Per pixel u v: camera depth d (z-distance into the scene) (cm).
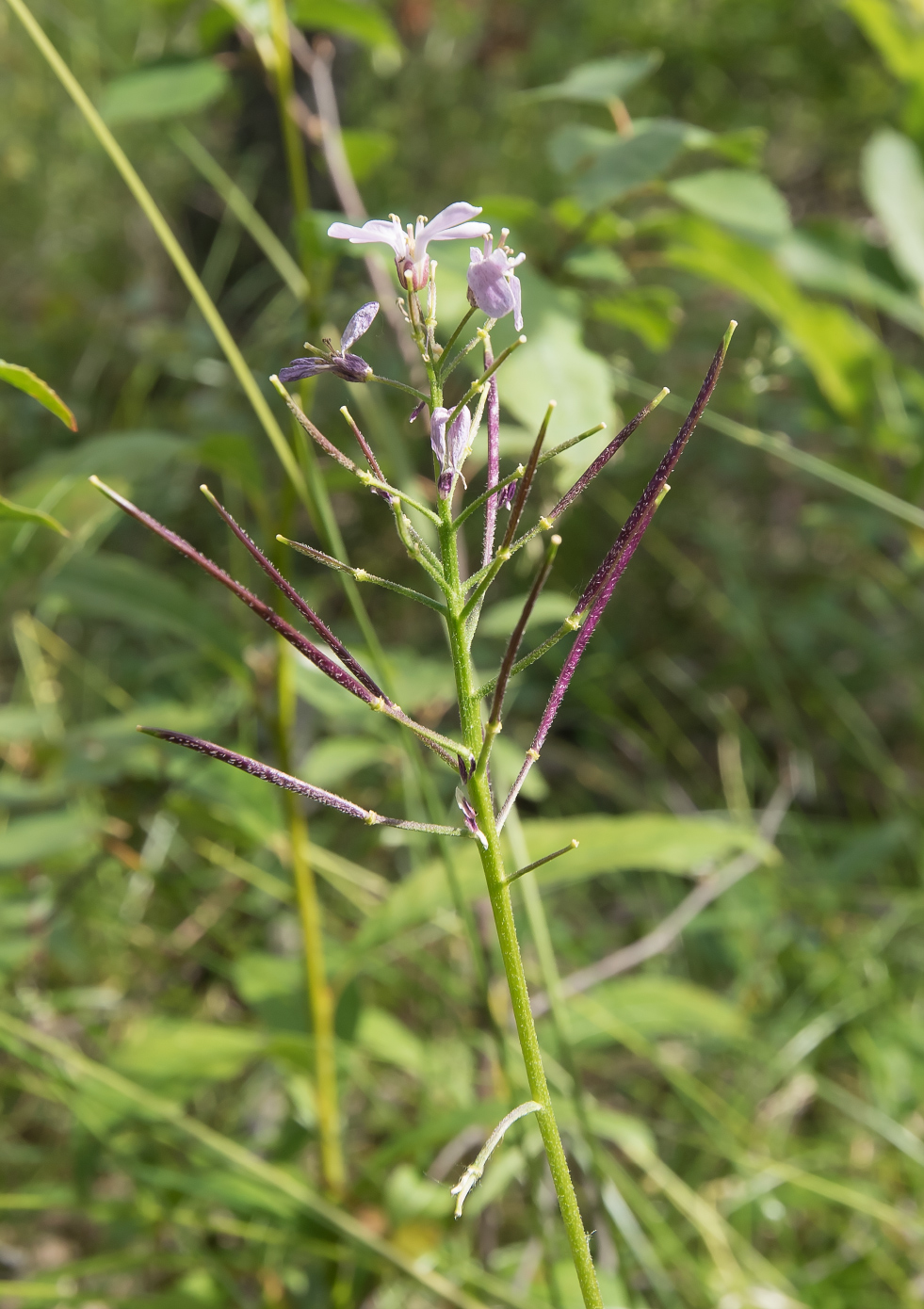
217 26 55
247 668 46
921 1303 50
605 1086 66
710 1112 55
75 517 45
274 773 33
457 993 59
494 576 33
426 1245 44
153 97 53
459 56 155
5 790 56
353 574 33
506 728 92
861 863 74
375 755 52
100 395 114
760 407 98
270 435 45
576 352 43
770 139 156
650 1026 51
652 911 76
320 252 45
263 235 60
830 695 93
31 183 133
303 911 46
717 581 107
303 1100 48
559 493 43
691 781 93
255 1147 57
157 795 56
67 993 60
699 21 152
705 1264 52
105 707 86
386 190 128
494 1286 44
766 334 65
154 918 73
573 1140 46
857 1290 51
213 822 50
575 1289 44
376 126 127
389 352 55
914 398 77
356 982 48
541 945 45
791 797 78
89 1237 58
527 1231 56
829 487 102
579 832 46
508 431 44
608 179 49
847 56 146
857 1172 59
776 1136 59
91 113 44
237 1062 45
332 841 77
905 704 97
